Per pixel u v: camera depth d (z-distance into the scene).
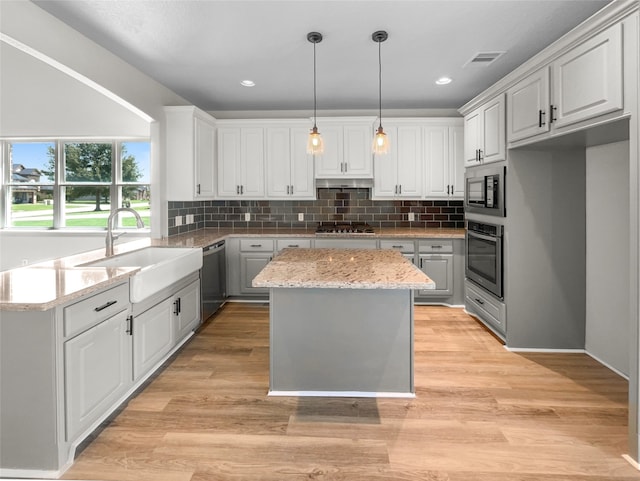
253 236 4.56
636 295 1.80
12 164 4.96
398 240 4.48
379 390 2.44
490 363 2.95
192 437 2.01
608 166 2.86
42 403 1.68
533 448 1.92
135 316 2.40
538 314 3.20
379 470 1.76
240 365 2.91
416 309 4.42
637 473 1.75
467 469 1.77
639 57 1.76
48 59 2.51
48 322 1.66
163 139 4.04
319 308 2.43
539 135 2.69
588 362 2.97
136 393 2.46
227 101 4.60
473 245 3.96
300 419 2.18
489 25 2.68
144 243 3.63
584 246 3.16
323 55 3.18
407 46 3.00
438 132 4.74
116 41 2.89
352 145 4.74
